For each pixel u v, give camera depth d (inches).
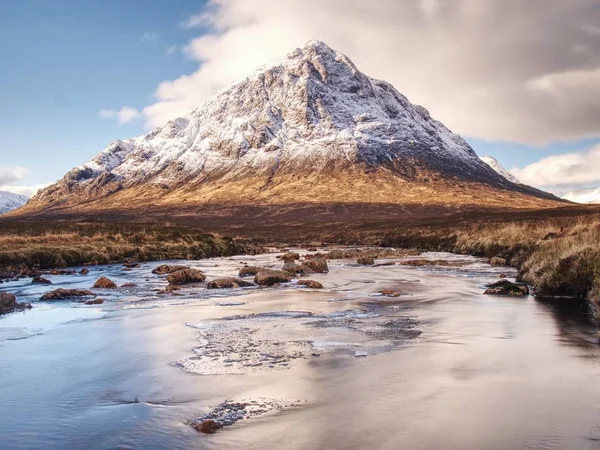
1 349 602.2
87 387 460.8
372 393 430.6
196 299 1018.1
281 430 358.6
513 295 998.4
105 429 366.9
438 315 802.8
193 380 478.0
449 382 455.2
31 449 336.8
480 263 1791.3
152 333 687.1
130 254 2118.6
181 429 364.2
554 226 2022.6
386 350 577.9
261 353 574.2
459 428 354.3
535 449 320.8
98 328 724.0
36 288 1183.6
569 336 635.5
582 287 927.0
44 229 2341.3
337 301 975.0
